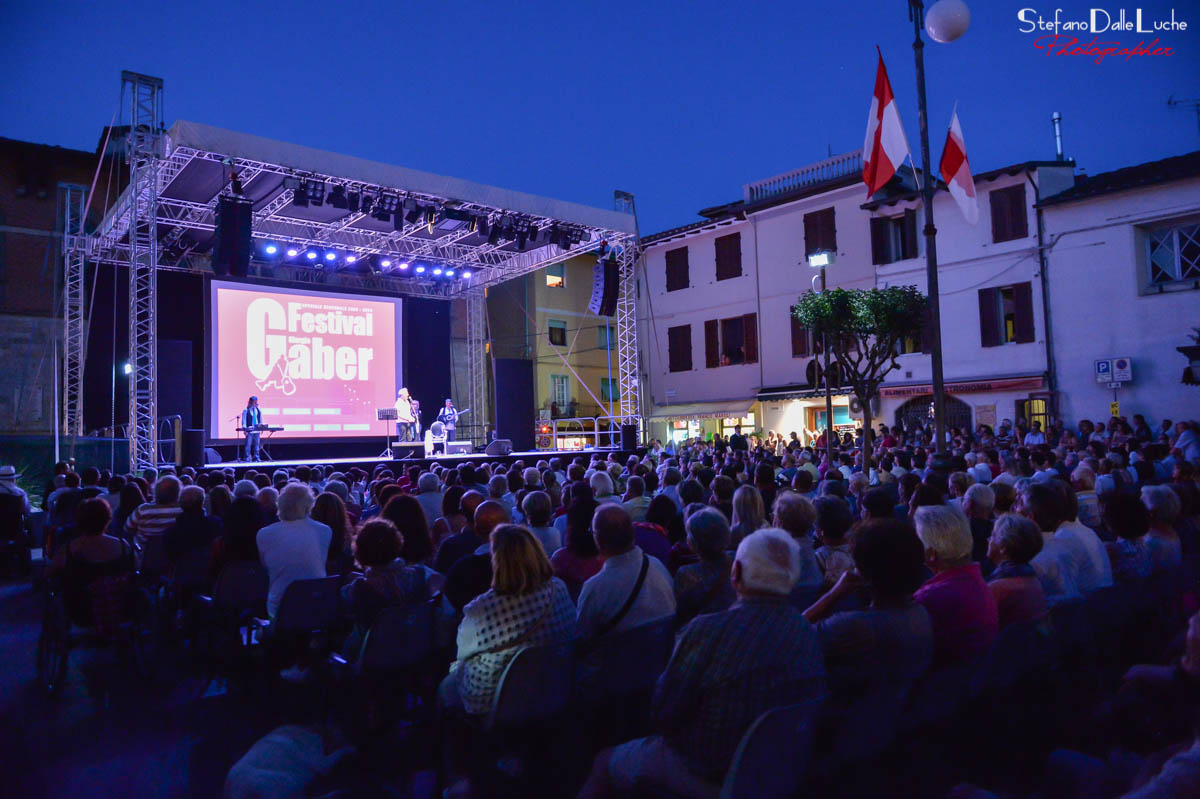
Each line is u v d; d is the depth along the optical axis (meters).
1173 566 4.28
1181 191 16.31
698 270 25.92
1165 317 16.50
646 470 8.62
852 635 2.98
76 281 18.73
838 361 12.51
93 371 18.58
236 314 17.59
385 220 14.93
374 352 19.75
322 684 4.86
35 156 19.98
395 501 4.86
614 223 17.30
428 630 4.12
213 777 4.21
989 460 11.34
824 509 4.47
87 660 6.31
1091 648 3.84
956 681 3.06
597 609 3.64
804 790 2.94
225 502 6.84
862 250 21.70
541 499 5.34
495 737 3.60
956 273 19.67
